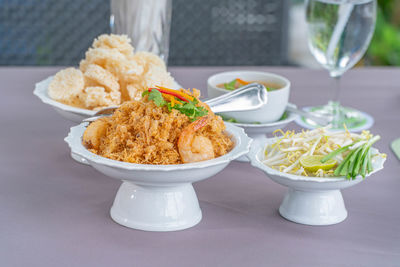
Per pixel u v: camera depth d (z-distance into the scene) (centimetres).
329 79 144
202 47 255
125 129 82
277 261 77
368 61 277
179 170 77
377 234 83
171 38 251
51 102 100
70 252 78
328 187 83
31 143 106
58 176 96
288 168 85
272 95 102
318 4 116
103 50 106
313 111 121
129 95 104
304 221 85
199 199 90
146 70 108
